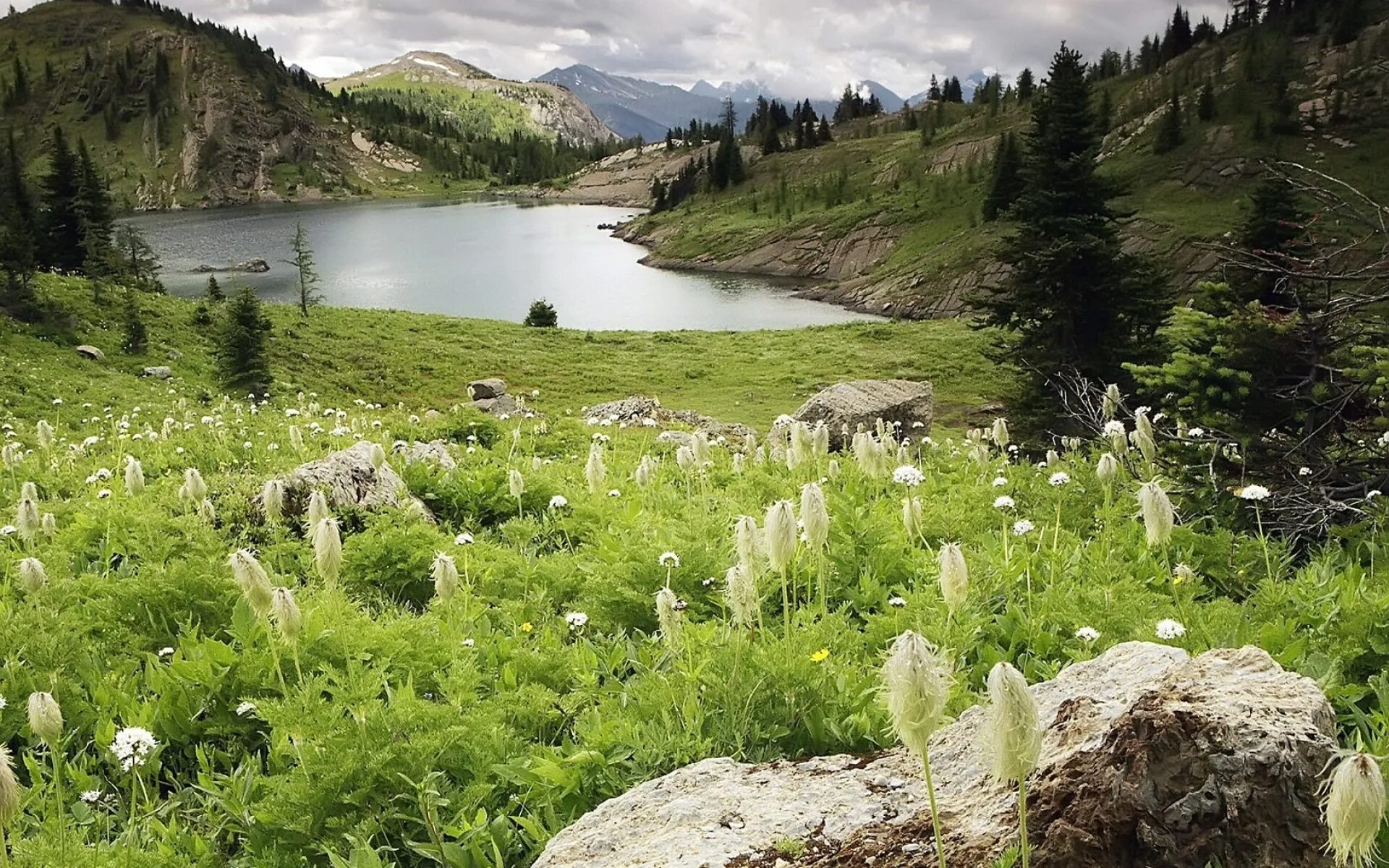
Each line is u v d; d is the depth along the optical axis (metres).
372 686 5.54
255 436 19.16
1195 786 3.25
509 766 5.00
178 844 4.86
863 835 3.69
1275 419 12.02
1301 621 6.26
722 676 5.41
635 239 179.00
